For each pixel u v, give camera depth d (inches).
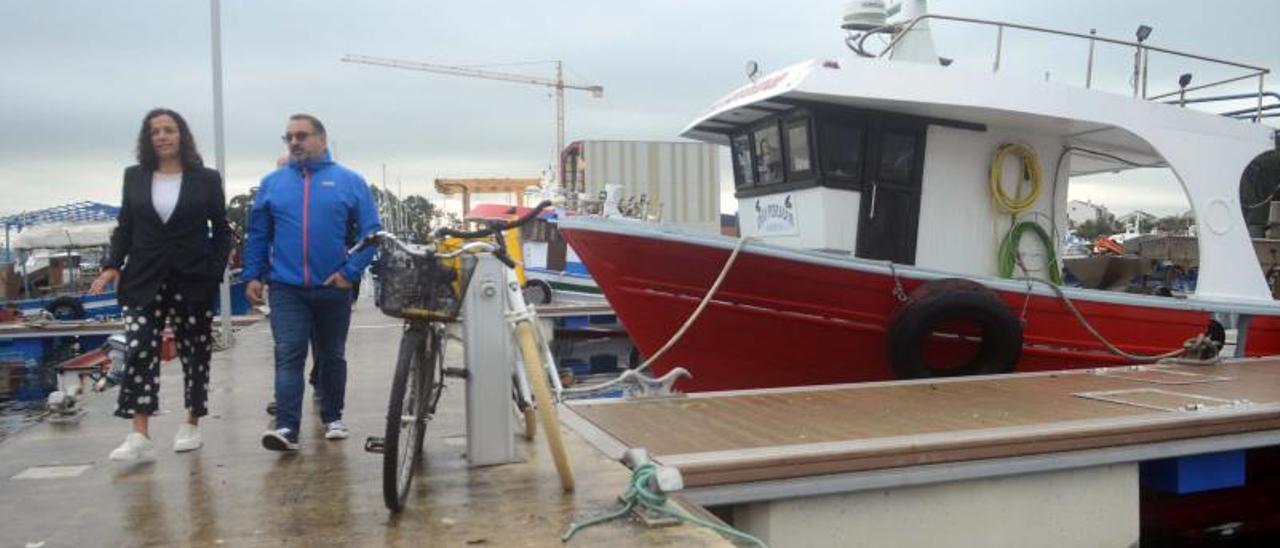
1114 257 445.1
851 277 305.4
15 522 146.3
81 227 1037.2
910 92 311.3
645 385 243.1
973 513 183.2
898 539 177.5
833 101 317.4
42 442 206.2
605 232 310.5
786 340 314.5
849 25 358.3
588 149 877.8
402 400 145.0
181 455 191.5
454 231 160.1
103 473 176.9
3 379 565.0
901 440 181.0
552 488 161.5
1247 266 356.2
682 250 304.8
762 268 302.4
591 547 132.3
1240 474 213.8
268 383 302.2
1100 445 192.9
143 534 140.3
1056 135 358.0
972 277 317.7
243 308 721.6
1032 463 185.2
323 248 189.0
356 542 135.6
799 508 172.2
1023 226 351.9
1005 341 306.0
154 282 183.3
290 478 171.6
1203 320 342.0
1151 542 247.8
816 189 327.0
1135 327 335.9
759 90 330.0
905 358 298.8
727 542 133.9
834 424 204.5
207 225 187.9
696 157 899.4
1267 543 249.6
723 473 166.2
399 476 148.1
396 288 148.9
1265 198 372.8
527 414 191.3
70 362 362.9
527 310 166.2
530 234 703.7
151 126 181.5
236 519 147.1
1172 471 207.3
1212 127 353.1
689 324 297.7
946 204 340.5
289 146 189.2
